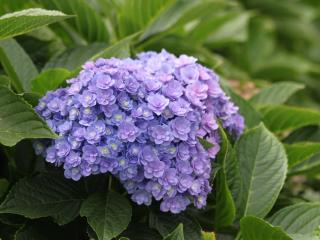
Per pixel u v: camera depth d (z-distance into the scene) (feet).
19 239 1.67
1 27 1.61
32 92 1.74
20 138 1.56
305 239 1.70
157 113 1.63
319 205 1.85
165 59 1.85
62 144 1.64
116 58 1.82
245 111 2.17
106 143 1.63
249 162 1.95
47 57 2.26
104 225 1.62
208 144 1.72
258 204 1.90
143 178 1.67
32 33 2.21
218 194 1.81
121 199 1.72
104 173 1.77
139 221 1.83
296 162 2.12
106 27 2.27
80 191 1.79
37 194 1.72
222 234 1.91
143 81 1.68
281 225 1.86
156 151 1.64
